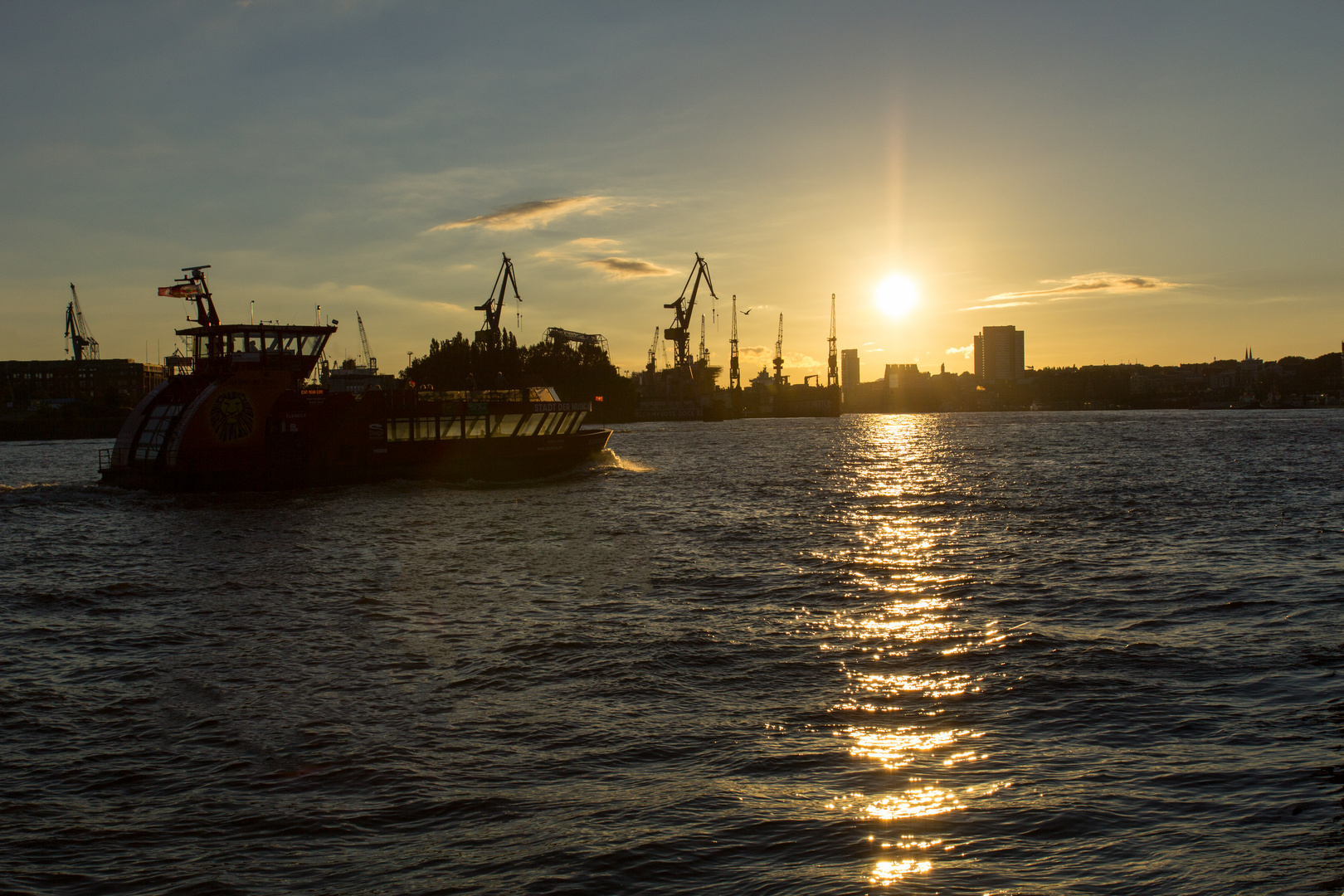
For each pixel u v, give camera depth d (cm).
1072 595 3022
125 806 1516
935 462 10500
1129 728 1788
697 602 2981
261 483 6581
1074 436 17688
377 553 4031
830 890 1236
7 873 1310
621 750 1719
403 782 1590
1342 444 12756
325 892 1259
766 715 1895
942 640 2466
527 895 1241
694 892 1244
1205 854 1311
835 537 4484
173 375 7006
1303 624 2558
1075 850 1330
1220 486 6825
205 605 3016
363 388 7456
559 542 4369
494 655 2347
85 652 2442
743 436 19512
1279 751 1652
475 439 7400
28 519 5288
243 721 1886
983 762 1642
